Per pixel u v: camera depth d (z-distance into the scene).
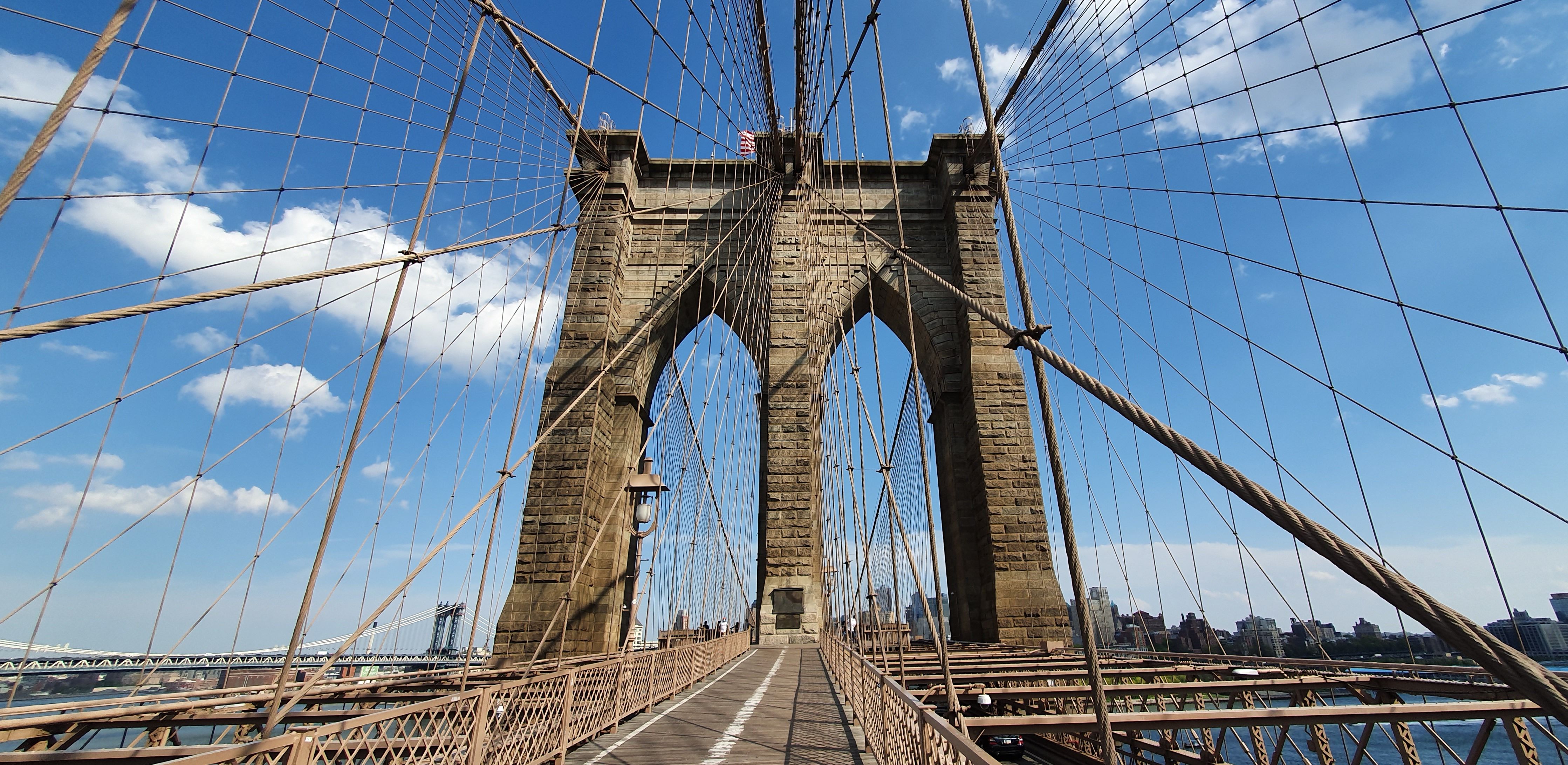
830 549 18.80
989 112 4.24
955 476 32.06
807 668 19.48
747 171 37.91
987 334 32.16
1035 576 27.95
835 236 36.12
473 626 9.37
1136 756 14.26
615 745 8.91
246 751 3.88
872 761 7.62
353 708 11.71
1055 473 3.43
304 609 5.13
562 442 29.47
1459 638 1.79
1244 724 7.12
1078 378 3.27
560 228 11.27
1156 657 16.12
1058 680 13.15
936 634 7.37
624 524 29.89
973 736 6.72
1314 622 12.50
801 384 32.69
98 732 7.95
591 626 27.55
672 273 35.03
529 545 27.97
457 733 5.86
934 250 36.09
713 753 8.25
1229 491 2.49
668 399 23.62
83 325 5.15
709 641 17.72
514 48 12.28
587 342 31.56
